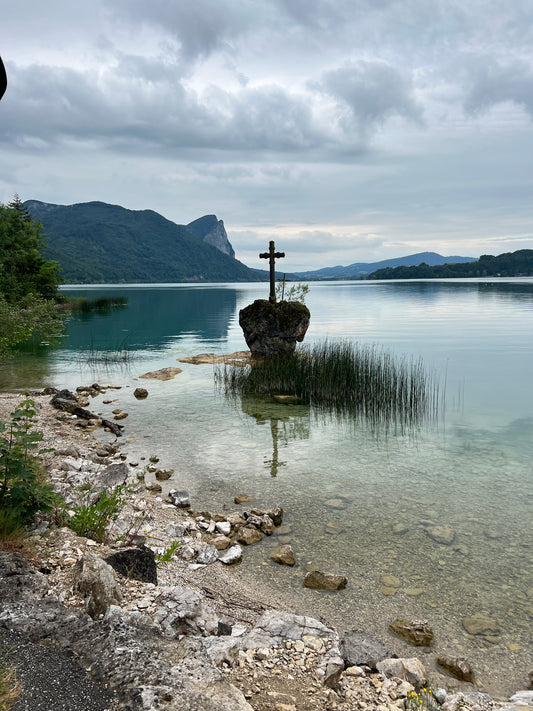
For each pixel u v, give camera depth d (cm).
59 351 2742
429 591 574
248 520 751
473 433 1236
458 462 1021
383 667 421
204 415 1416
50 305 2706
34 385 1825
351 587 585
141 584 495
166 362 2355
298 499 841
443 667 449
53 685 309
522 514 771
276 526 746
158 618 427
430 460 1034
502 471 966
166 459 1047
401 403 1473
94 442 1141
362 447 1129
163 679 321
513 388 1747
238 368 2073
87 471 904
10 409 1330
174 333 3697
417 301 7169
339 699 371
